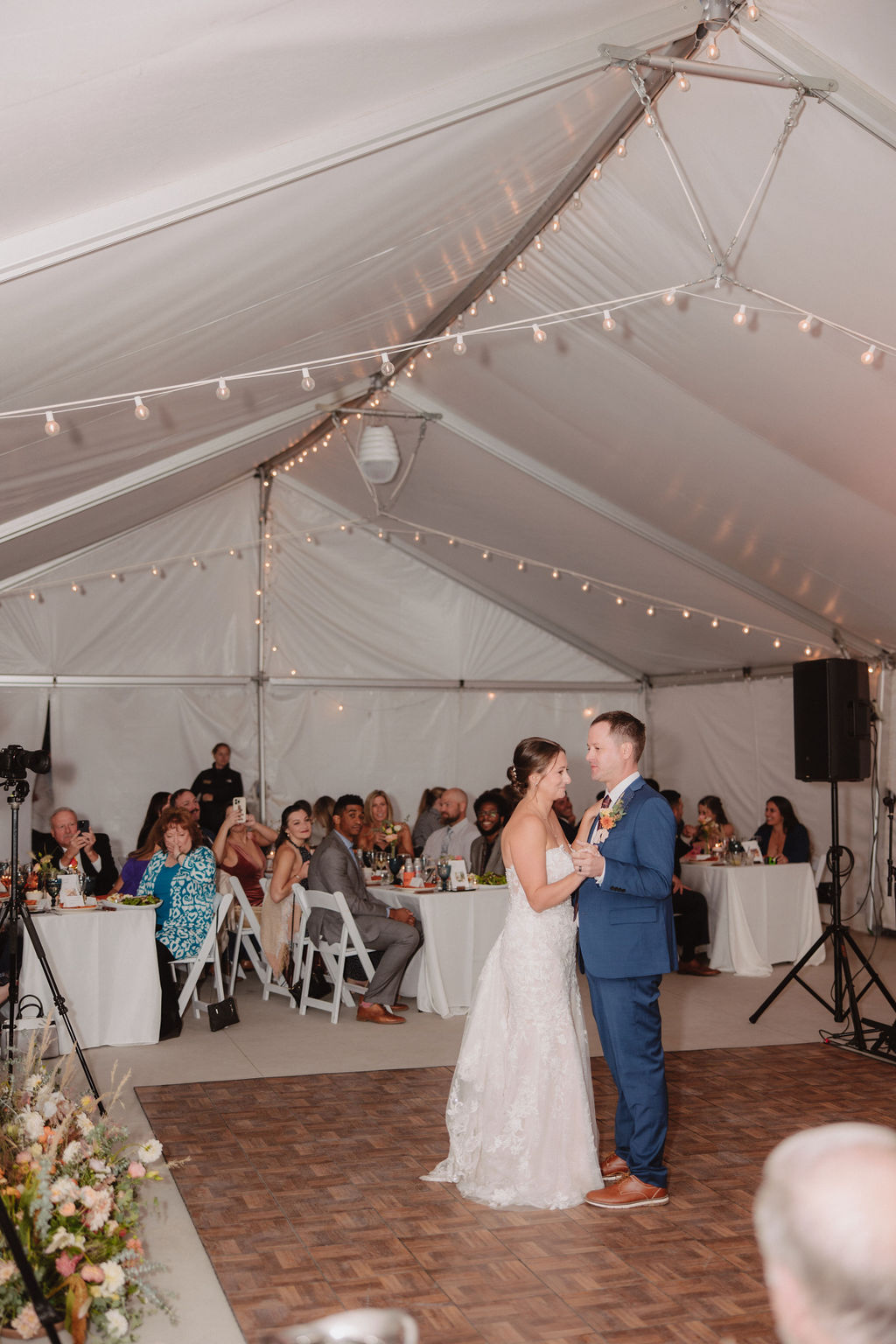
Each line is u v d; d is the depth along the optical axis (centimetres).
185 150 257
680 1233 324
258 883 739
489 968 370
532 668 1066
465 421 739
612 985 342
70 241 265
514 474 771
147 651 947
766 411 545
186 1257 309
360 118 291
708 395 558
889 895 840
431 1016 619
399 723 1020
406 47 260
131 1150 372
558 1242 319
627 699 1097
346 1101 456
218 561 971
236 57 221
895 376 464
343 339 521
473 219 436
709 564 773
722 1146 397
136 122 231
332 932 616
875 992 668
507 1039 358
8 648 907
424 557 1032
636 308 513
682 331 514
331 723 998
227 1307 279
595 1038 564
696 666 1016
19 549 731
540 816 361
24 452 452
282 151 283
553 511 806
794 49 338
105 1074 495
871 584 693
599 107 377
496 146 363
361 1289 290
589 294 522
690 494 682
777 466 596
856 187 373
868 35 322
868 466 546
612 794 351
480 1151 355
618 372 582
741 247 434
